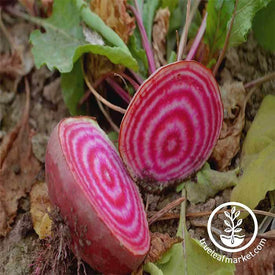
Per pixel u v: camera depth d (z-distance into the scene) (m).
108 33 0.31
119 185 0.28
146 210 0.29
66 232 0.26
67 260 0.28
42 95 0.35
